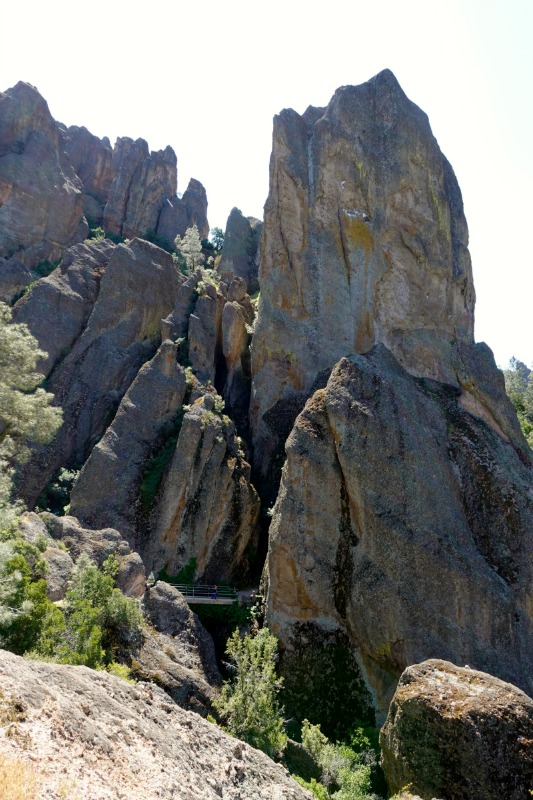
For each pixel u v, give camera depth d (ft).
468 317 158.20
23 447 112.57
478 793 65.87
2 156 236.22
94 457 136.46
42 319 171.53
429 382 141.49
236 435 150.00
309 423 119.14
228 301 187.93
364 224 159.94
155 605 105.81
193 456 132.87
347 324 154.40
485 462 120.78
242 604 119.65
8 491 102.94
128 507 131.75
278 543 111.14
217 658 111.96
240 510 134.92
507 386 276.82
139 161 314.96
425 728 70.59
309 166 168.96
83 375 165.27
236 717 82.84
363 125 167.43
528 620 103.81
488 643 97.66
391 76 171.01
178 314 179.42
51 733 35.91
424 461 114.62
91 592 90.63
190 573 125.29
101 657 79.92
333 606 107.34
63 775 32.58
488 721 68.69
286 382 155.84
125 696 49.21
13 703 36.45
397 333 149.28
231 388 171.94
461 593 100.22
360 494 108.68
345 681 101.96
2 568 73.46
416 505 108.47
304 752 84.38
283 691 103.04
